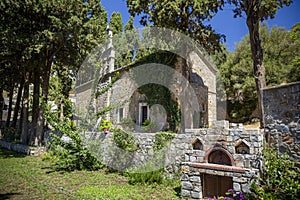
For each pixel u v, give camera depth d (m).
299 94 5.62
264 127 6.47
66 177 8.75
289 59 19.66
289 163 5.40
